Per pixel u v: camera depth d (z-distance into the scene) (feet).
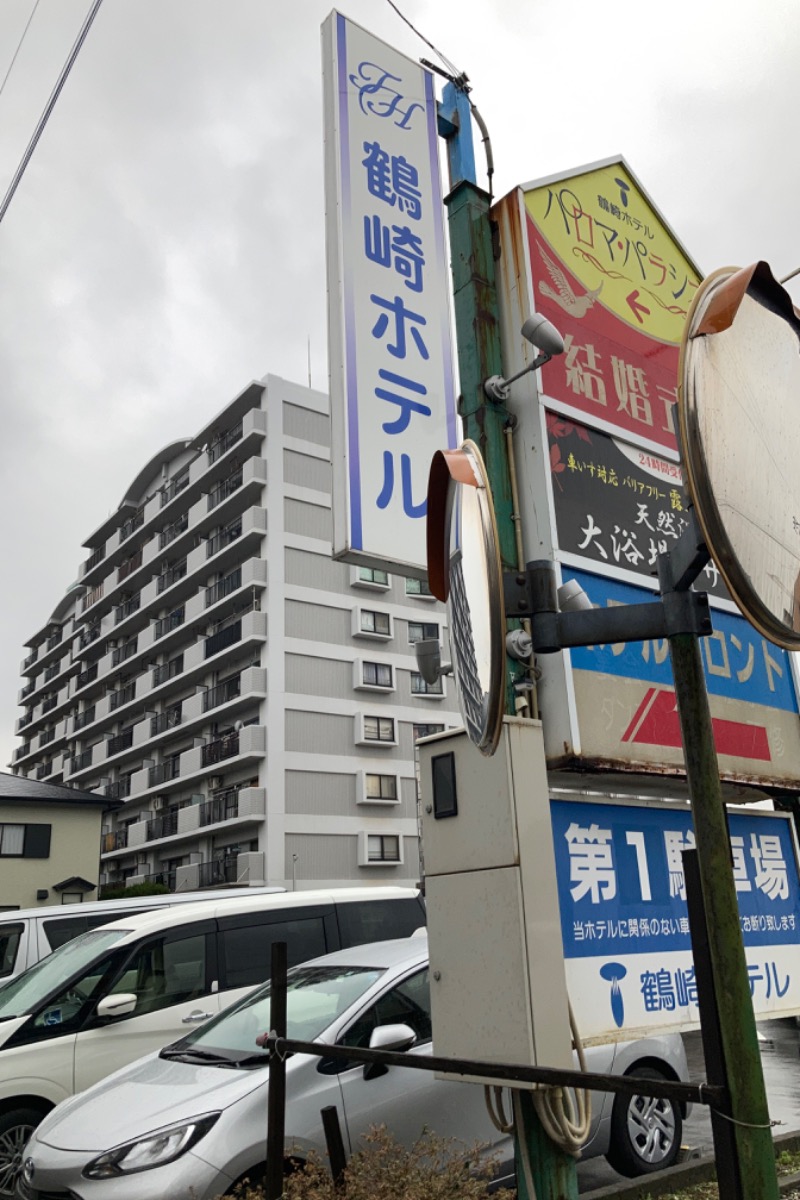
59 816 107.86
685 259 16.75
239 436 123.54
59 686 184.85
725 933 6.77
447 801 11.53
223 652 115.75
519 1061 10.11
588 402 13.93
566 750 11.82
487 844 10.95
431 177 15.37
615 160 16.08
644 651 13.30
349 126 14.71
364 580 118.62
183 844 119.85
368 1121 14.64
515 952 10.39
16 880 103.40
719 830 6.98
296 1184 11.02
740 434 6.40
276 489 117.39
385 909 26.09
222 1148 13.48
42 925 30.01
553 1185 10.24
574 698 12.07
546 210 14.53
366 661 116.47
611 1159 17.21
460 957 11.00
